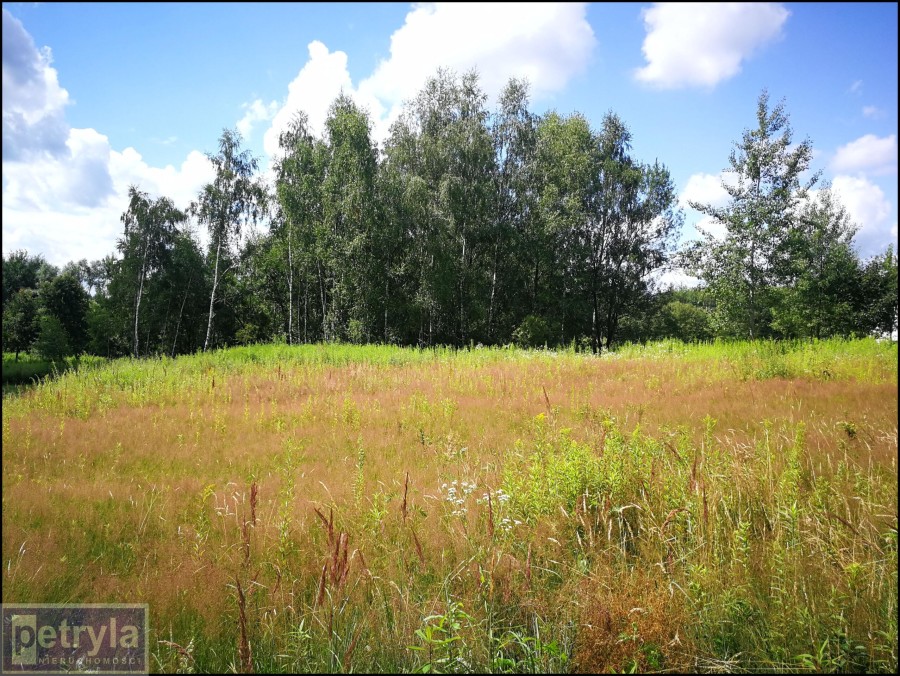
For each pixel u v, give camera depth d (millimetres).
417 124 37094
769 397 9414
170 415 9789
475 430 7969
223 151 32656
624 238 35844
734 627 3096
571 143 33531
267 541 4332
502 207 35969
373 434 7926
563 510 4066
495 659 2826
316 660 2971
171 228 38375
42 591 3658
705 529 3908
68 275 43031
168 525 4816
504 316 36906
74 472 6543
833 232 25500
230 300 43031
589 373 13641
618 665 2814
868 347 15180
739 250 19859
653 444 5324
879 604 3062
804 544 3633
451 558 3980
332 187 31844
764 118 19391
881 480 4535
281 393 11930
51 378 15344
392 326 34094
